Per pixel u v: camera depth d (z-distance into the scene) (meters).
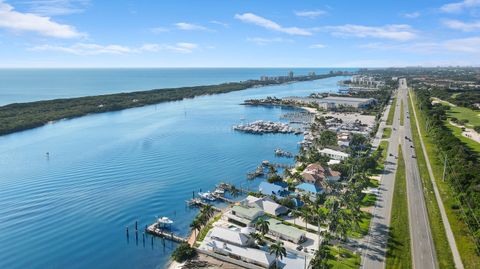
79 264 102.56
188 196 153.75
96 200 147.12
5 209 136.62
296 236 107.75
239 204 131.62
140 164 197.88
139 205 143.25
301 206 136.38
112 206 141.75
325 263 86.44
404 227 113.38
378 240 105.31
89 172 182.38
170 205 144.00
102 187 162.00
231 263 97.81
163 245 113.25
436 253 97.94
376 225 115.12
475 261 92.50
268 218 123.19
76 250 109.88
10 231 120.31
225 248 101.12
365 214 123.38
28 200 145.62
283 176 174.88
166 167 194.00
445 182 154.25
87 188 160.25
